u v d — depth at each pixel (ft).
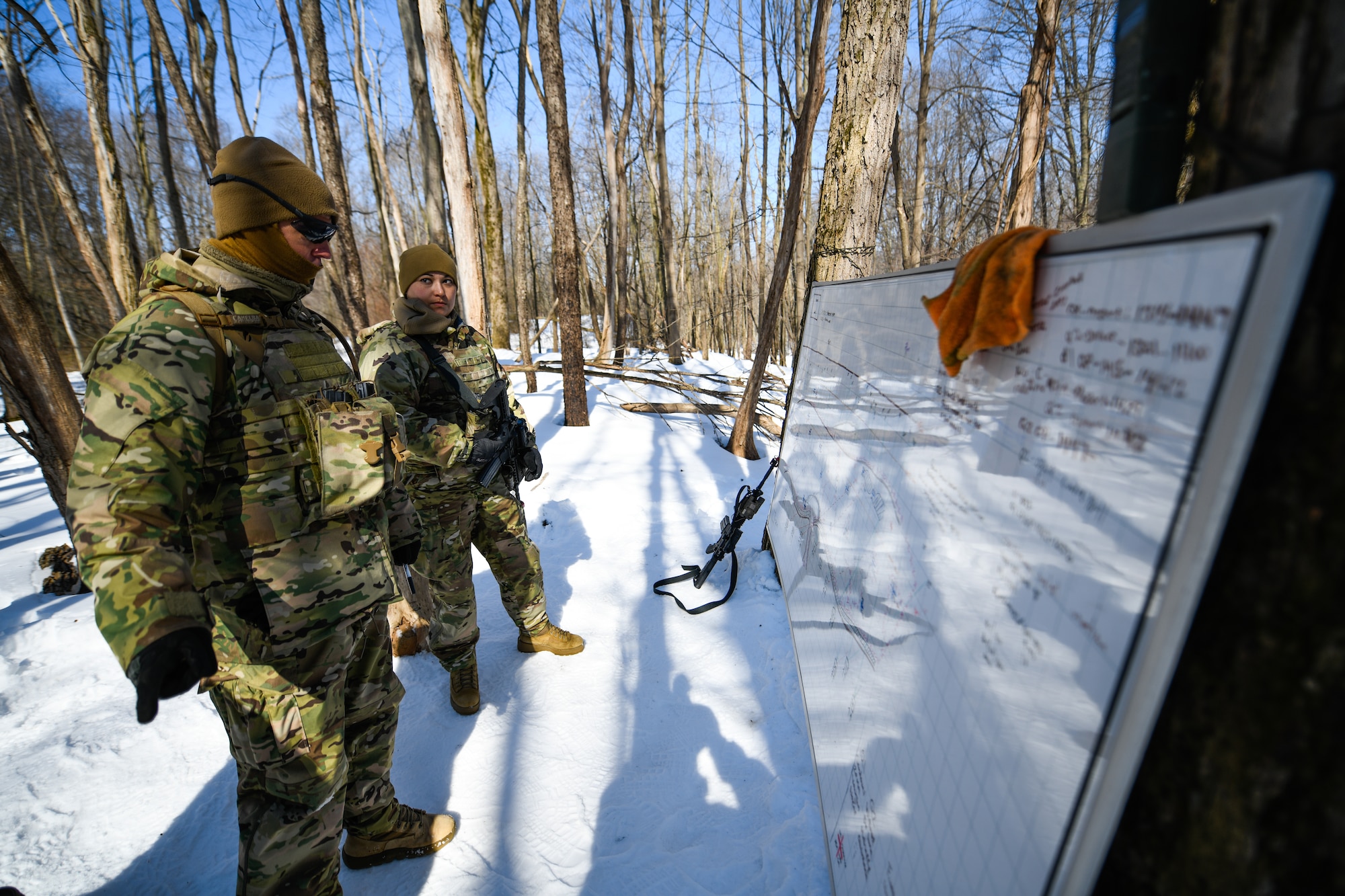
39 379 9.79
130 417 3.31
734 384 32.12
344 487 4.28
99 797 6.19
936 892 2.93
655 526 13.39
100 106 34.76
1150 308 1.96
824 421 7.54
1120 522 1.98
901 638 3.97
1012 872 2.31
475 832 5.86
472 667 7.61
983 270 3.02
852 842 4.34
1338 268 1.52
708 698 7.57
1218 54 2.09
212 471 3.89
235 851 5.69
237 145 4.17
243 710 4.03
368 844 5.44
